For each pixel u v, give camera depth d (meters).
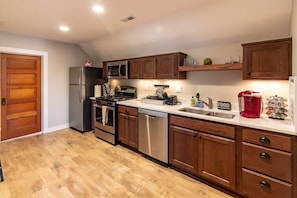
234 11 2.32
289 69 1.99
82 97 4.45
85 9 2.53
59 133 4.46
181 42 3.23
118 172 2.66
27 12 2.65
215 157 2.24
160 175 2.59
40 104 4.44
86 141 3.94
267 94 2.46
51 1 2.29
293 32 1.91
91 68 4.59
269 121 2.05
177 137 2.63
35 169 2.71
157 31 3.25
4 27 3.38
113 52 4.56
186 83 3.31
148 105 3.21
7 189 2.21
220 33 2.72
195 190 2.25
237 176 2.07
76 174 2.59
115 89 4.62
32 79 4.26
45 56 4.34
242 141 2.01
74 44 4.90
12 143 3.77
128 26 3.27
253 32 2.47
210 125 2.26
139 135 3.19
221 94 2.90
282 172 1.76
